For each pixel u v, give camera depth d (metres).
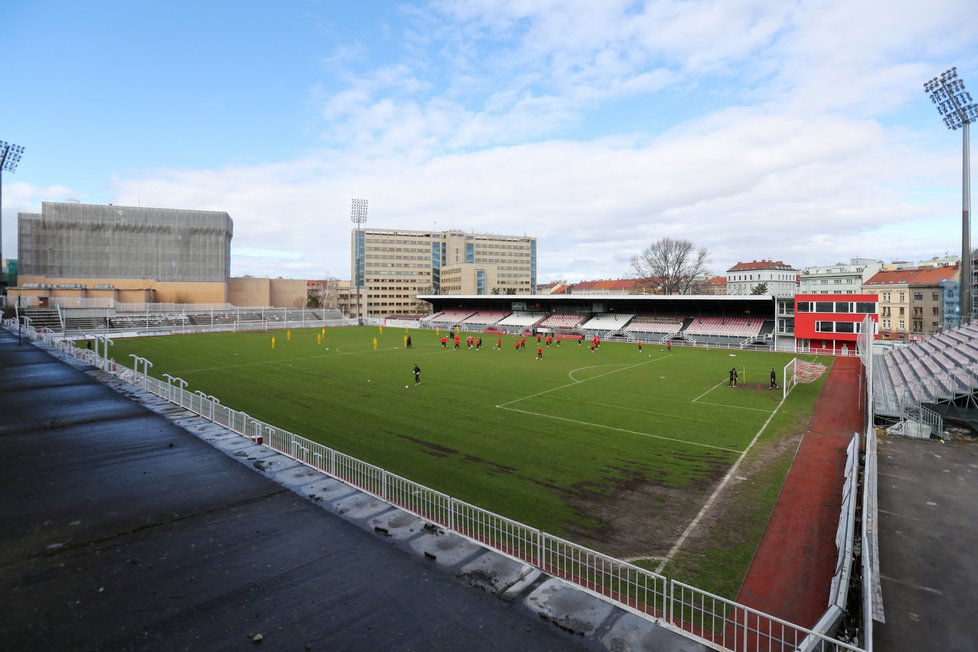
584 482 15.72
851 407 26.56
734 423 23.08
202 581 5.51
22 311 66.69
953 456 16.95
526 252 175.00
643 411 25.17
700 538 12.23
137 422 12.28
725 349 55.06
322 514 7.24
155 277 98.62
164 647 4.47
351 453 18.09
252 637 4.64
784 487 15.51
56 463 9.26
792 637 8.42
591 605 5.32
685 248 91.19
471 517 12.50
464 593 5.45
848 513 10.90
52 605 5.02
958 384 21.14
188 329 70.12
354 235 152.62
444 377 34.81
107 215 94.94
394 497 13.38
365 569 5.85
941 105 43.44
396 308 157.62
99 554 6.04
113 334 63.00
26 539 6.39
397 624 4.89
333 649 4.51
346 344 57.12
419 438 20.14
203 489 8.07
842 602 7.75
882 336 66.69
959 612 8.23
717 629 8.70
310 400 26.80
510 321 83.75
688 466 17.28
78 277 92.88
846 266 99.12
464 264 145.25
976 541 10.76
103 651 4.38
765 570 10.80
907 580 9.23
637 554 11.44
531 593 5.50
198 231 101.69
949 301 68.69
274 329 78.69
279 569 5.79
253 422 17.12
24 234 89.12
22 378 18.92
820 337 53.69
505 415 24.06
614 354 49.56
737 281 130.62
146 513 7.18
